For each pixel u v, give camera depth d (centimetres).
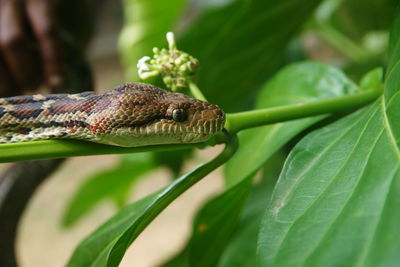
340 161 76
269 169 97
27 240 174
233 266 91
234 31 90
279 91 85
